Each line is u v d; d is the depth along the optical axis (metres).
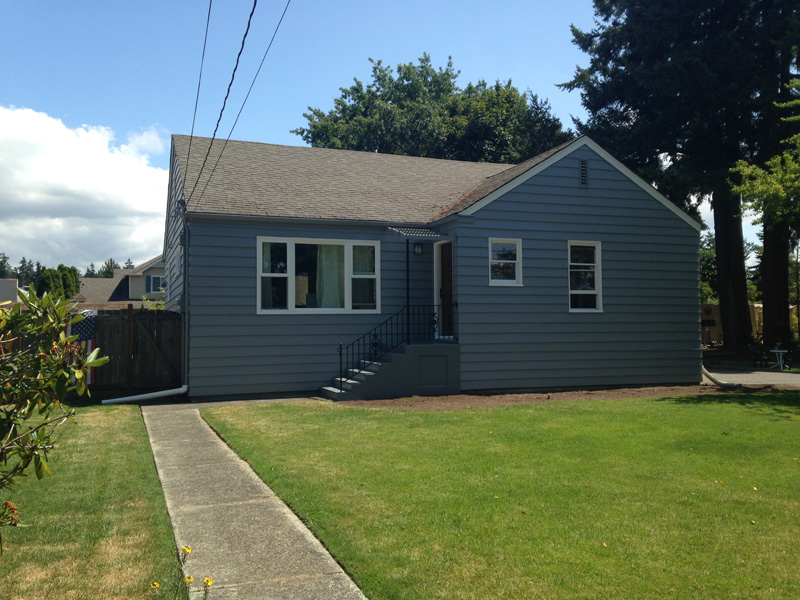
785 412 11.02
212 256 13.81
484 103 41.47
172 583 4.34
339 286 15.16
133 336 14.54
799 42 23.53
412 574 4.45
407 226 15.34
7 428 3.47
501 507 5.86
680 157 27.17
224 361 13.84
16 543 5.02
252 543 5.14
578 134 32.06
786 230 26.42
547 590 4.20
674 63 24.98
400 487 6.48
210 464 7.75
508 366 14.56
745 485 6.60
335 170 17.78
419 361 13.82
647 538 5.12
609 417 10.53
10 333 3.65
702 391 14.72
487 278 14.45
